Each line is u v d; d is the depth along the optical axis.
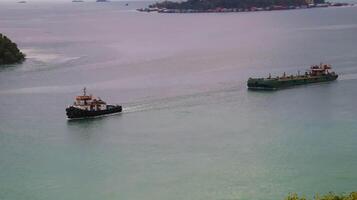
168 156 135.38
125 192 114.56
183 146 142.75
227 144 143.50
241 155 135.00
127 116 174.12
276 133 152.38
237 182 118.50
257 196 111.50
